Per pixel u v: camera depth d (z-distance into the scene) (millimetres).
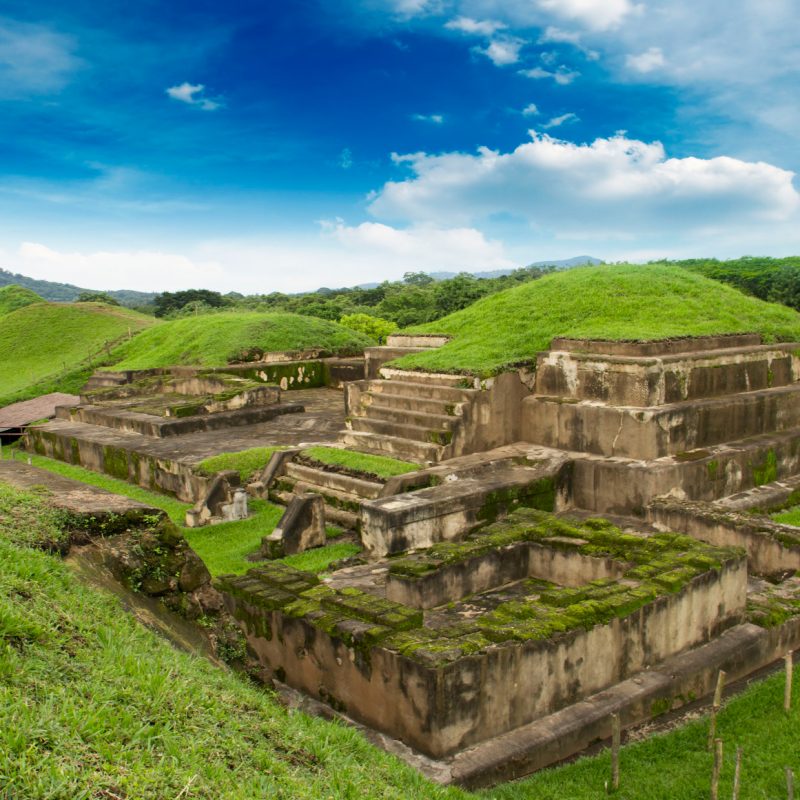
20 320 41281
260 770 4164
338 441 15453
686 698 7582
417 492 11797
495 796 5734
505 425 14633
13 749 3340
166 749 3871
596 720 6789
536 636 6637
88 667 4305
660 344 14078
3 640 4102
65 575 5328
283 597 7699
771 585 9773
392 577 8828
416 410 14828
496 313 18000
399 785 5027
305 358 27406
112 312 43438
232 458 14773
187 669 4926
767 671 8398
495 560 9328
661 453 13055
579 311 16766
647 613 7535
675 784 6117
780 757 6547
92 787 3293
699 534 11148
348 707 6848
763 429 14797
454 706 6090
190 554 6441
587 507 13070
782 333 16422
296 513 11625
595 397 13992
